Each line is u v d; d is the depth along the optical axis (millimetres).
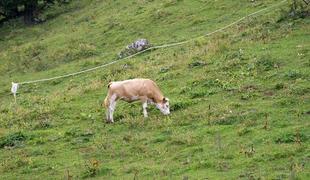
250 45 38188
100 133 27969
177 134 25844
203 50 39938
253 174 20078
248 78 31969
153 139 25719
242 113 26859
